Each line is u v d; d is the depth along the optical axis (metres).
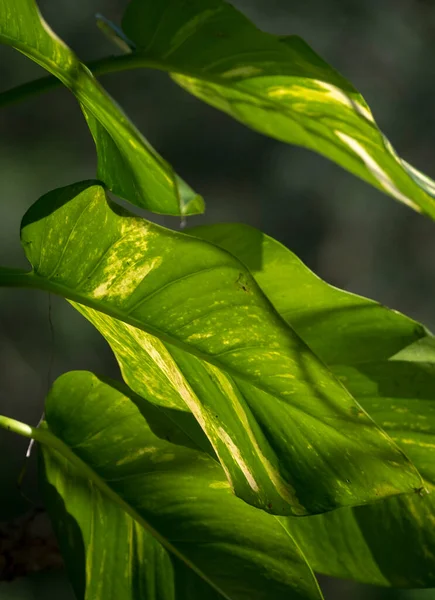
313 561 1.08
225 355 1.00
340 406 0.98
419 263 6.81
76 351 6.09
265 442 0.99
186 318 1.00
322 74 1.06
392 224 6.80
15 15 0.96
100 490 1.08
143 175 0.99
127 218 0.98
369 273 6.79
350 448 0.99
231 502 1.07
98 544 1.08
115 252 1.00
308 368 0.98
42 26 0.95
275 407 1.00
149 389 1.07
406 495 1.08
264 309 0.97
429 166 6.83
